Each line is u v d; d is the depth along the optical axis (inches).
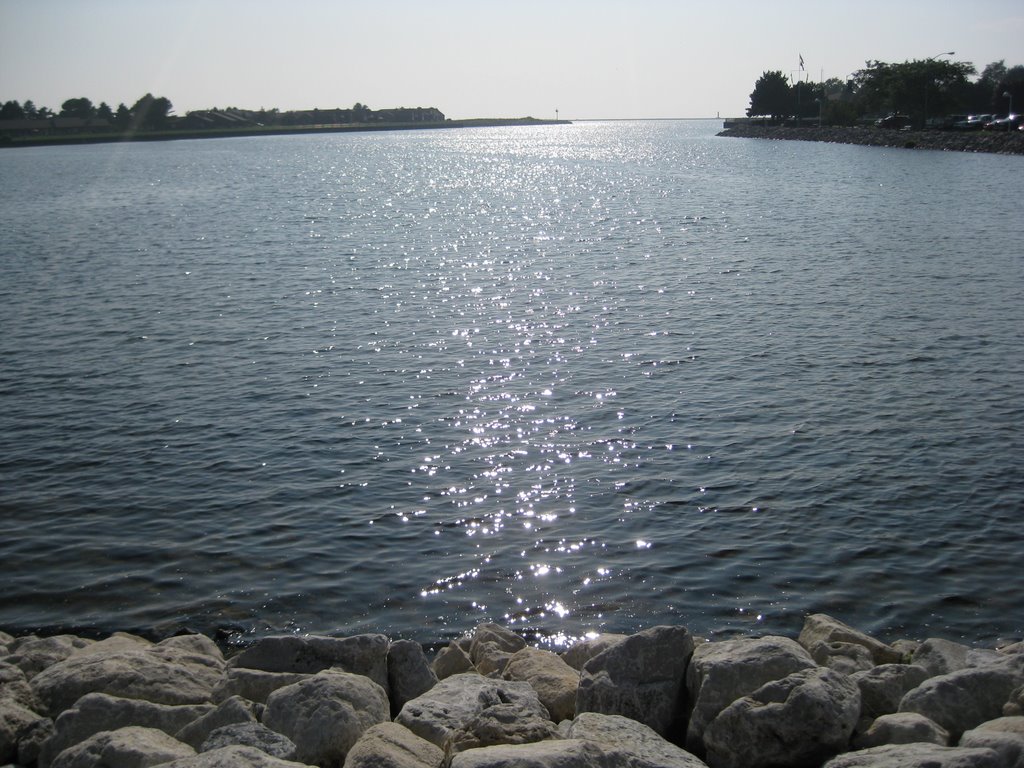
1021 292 1317.7
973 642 495.5
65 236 2190.0
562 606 536.4
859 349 1032.2
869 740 343.0
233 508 658.2
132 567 581.9
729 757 343.6
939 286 1376.7
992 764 293.0
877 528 617.0
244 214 2696.9
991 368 952.9
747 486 682.2
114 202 3149.6
